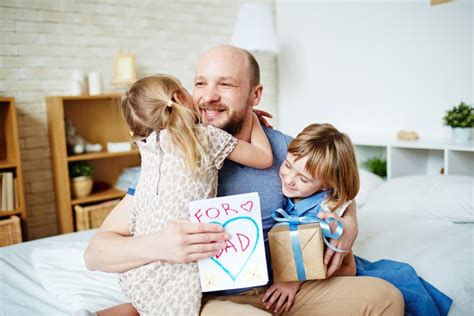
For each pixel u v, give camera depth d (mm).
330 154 1137
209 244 905
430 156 2701
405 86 2805
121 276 1025
